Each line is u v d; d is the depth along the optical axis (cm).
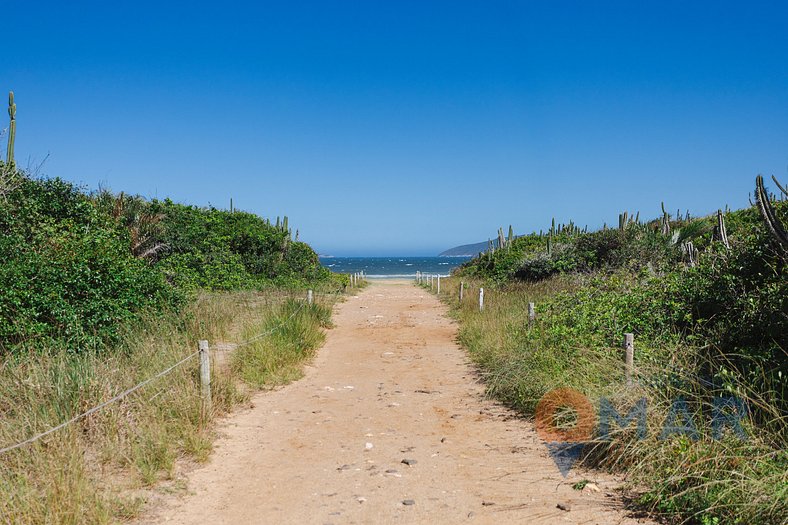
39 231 1135
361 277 4731
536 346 946
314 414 834
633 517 486
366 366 1201
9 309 847
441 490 555
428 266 14662
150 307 1105
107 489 518
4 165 1359
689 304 918
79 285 972
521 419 788
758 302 733
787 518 424
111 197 1997
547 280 2231
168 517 493
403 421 798
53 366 704
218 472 603
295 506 521
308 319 1525
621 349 823
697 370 695
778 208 862
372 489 559
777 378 612
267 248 2845
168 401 722
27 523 432
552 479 575
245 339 1149
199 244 2362
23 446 535
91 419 627
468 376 1089
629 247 2045
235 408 845
